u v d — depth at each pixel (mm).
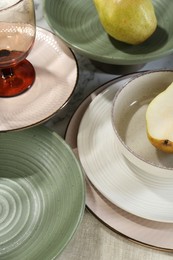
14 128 507
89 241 475
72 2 624
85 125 533
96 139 524
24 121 516
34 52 590
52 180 493
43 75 567
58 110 530
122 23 547
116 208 483
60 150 502
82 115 550
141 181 493
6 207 485
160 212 467
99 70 630
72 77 561
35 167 505
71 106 585
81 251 468
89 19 618
